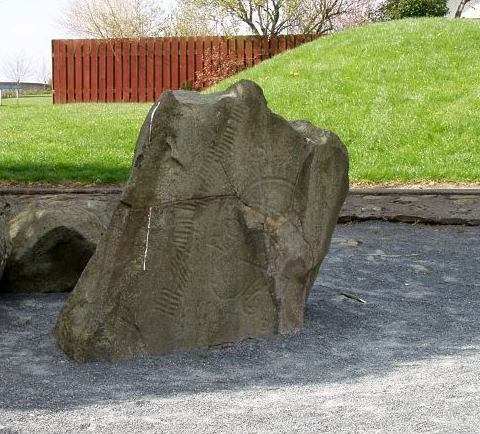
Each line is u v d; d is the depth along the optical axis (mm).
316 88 18094
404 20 22281
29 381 4930
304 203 6133
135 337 5422
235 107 5641
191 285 5582
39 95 48031
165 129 5320
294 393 4570
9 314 6586
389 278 7945
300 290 6188
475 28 20125
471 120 15906
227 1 32188
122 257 5328
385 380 4789
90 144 16625
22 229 7262
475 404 4176
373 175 13938
